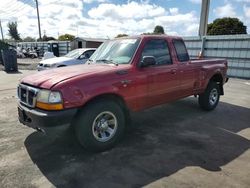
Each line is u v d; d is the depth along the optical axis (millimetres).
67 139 4121
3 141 4055
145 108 4367
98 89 3467
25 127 4727
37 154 3607
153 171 3172
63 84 3225
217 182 2932
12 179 2959
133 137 4305
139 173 3121
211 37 13945
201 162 3426
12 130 4566
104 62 4371
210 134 4516
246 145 4035
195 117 5598
